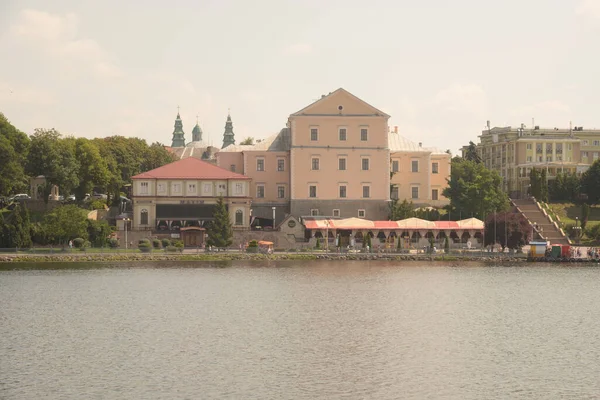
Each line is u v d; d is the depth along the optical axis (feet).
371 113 585.22
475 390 165.58
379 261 468.75
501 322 245.65
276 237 518.78
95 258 452.35
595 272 408.67
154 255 461.78
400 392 163.84
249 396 159.74
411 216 558.15
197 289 320.91
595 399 160.25
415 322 244.42
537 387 168.25
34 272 386.52
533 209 619.26
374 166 585.63
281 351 200.13
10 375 174.60
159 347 203.72
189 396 159.53
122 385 166.91
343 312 262.67
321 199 583.17
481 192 568.82
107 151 631.15
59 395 159.74
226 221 497.05
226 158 607.37
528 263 463.01
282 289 322.14
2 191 503.61
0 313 256.73
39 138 542.98
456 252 495.41
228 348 203.10
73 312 259.60
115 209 574.15
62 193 570.05
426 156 625.41
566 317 256.32
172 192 540.11
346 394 161.99
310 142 582.35
